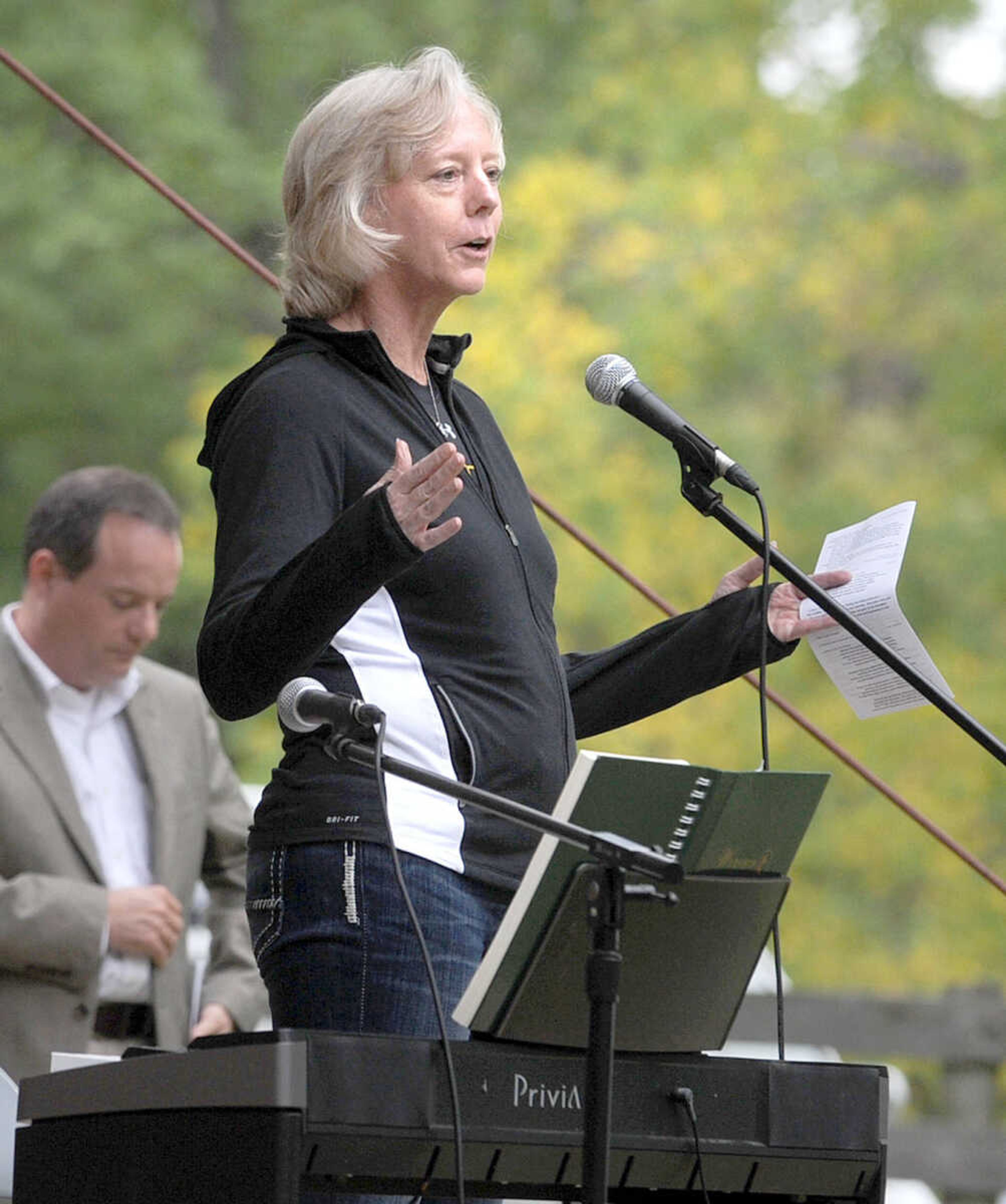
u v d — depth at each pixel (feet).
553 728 27.55
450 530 23.93
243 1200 22.09
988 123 116.78
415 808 26.22
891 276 112.57
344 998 25.79
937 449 115.03
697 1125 24.30
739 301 108.88
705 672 30.27
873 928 103.60
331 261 28.48
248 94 138.41
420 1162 22.79
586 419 102.32
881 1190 25.35
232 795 44.19
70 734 41.68
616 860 22.38
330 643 26.84
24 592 42.16
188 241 130.21
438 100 28.55
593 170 110.63
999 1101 84.94
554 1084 23.38
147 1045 40.73
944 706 28.60
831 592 29.58
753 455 108.27
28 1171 24.86
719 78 114.93
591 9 132.26
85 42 130.72
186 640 119.75
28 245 126.52
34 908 39.40
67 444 128.26
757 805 24.36
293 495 26.66
